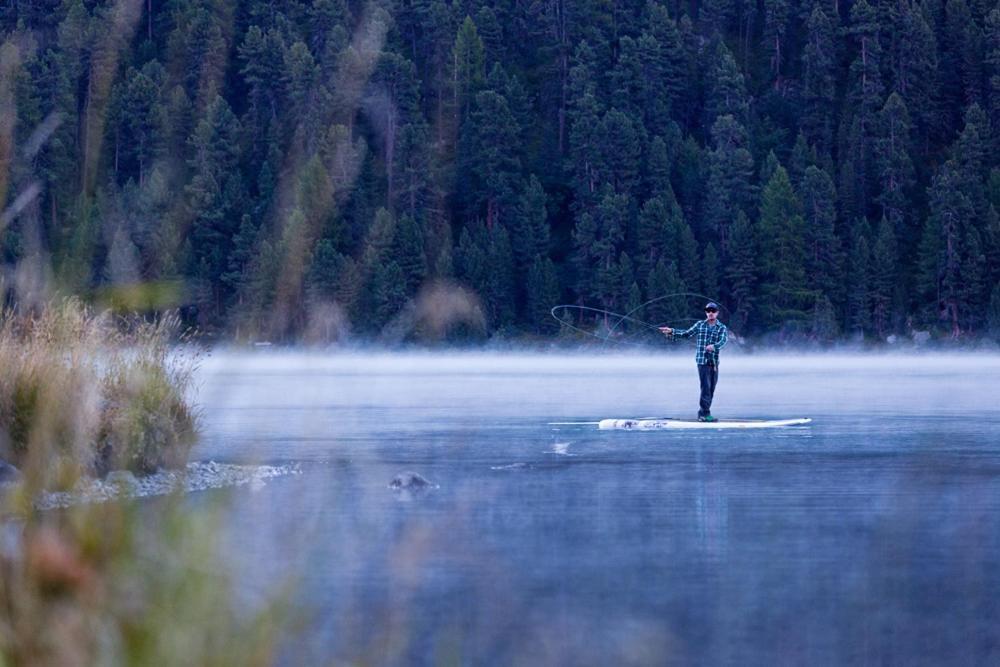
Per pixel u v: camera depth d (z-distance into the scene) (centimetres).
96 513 1350
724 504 3575
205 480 2875
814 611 2216
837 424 6900
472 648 1875
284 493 2527
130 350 3434
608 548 2820
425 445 5356
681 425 6644
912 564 2616
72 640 1300
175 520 1411
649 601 2272
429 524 2994
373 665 1584
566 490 3872
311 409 1446
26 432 1941
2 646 1282
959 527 3014
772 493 3809
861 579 2472
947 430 6319
